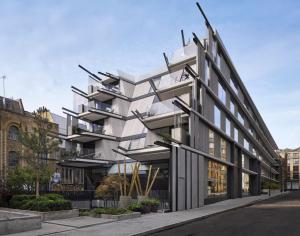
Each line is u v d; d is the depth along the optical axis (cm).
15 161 4184
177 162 2642
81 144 5356
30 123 4438
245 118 5622
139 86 5488
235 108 4797
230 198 4253
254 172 6094
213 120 3619
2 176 2344
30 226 1428
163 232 1505
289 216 2131
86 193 2916
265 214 2289
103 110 5225
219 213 2412
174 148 2628
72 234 1340
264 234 1402
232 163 4372
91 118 5366
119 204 2325
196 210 2561
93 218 1845
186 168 2786
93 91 5522
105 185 2627
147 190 2566
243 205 3103
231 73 4547
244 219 1991
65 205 1903
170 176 2548
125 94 5388
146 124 3934
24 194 2242
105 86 5488
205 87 3331
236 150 4703
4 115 4134
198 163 3077
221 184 3925
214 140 3703
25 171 2261
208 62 3519
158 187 4078
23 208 1902
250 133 5709
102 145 5084
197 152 3055
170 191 2511
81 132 4988
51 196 2077
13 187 2236
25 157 2139
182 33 3966
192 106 3097
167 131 3941
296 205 3188
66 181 5003
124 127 5300
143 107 5144
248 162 5872
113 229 1481
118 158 5062
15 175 2278
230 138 4284
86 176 5275
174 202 2519
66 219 1794
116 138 5184
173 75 3859
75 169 5225
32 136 2142
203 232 1482
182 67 3884
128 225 1616
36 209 1830
